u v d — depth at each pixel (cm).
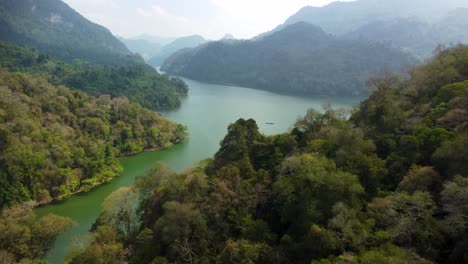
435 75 6372
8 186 6612
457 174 3497
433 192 3694
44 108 9738
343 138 5094
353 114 7000
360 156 4594
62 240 5966
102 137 10512
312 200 3966
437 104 5444
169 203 4491
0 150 7025
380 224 3503
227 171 5147
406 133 5166
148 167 10112
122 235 5275
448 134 4341
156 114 13288
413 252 2975
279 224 4447
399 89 7344
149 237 4475
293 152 5628
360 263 2861
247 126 6612
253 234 4181
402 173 4312
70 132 9394
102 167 9031
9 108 8194
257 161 5866
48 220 4897
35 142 7925
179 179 5319
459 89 5259
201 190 4925
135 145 11306
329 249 3375
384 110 5691
